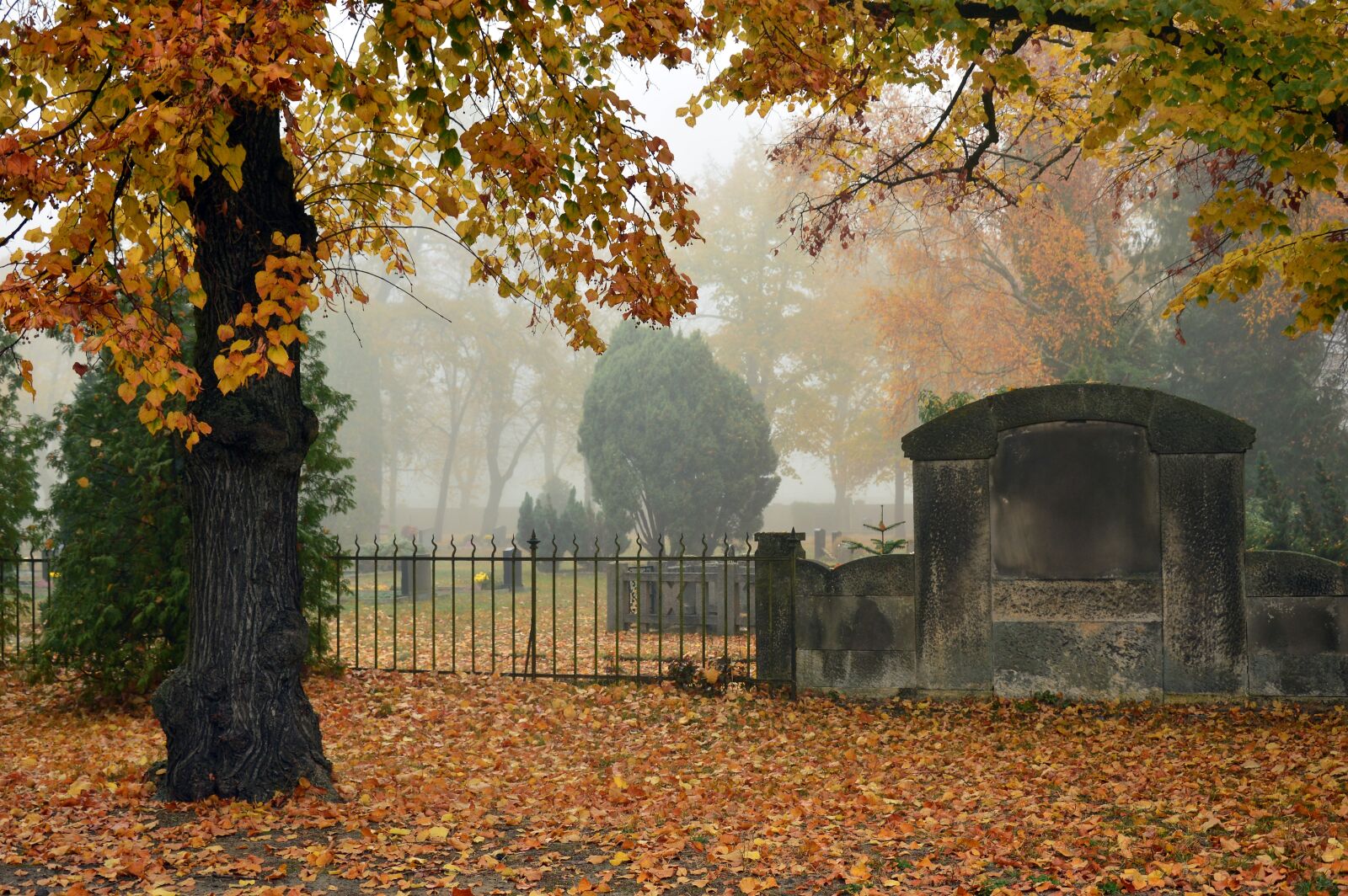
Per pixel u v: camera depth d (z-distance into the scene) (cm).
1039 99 1107
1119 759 812
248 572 661
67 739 898
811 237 1191
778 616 1055
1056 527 1005
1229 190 716
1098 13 646
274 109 613
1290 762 780
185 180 533
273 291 541
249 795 646
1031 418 1005
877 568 1034
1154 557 991
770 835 605
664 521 2738
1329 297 725
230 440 648
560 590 2369
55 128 529
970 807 678
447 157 581
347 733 895
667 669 1124
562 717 972
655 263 640
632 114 591
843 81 780
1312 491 2594
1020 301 3012
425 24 493
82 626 1012
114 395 1037
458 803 662
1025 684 1008
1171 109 627
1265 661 973
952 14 678
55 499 1030
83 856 540
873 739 889
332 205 816
